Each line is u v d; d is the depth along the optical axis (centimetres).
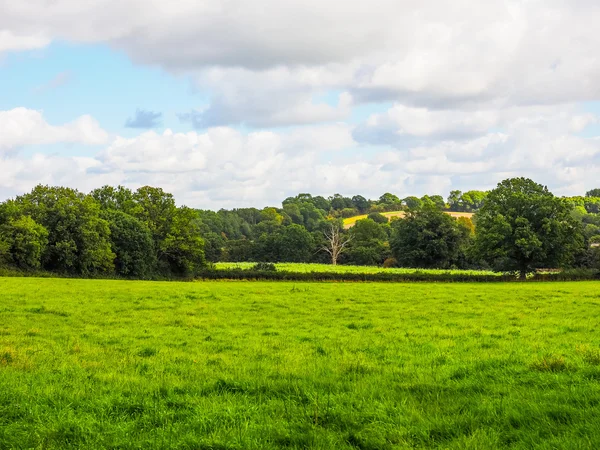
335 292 4166
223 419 888
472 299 3669
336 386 1120
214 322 2427
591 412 877
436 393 1061
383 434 816
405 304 3309
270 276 6781
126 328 2209
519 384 1125
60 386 1095
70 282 4847
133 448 769
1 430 825
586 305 3198
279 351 1670
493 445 761
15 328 2095
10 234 6950
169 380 1189
